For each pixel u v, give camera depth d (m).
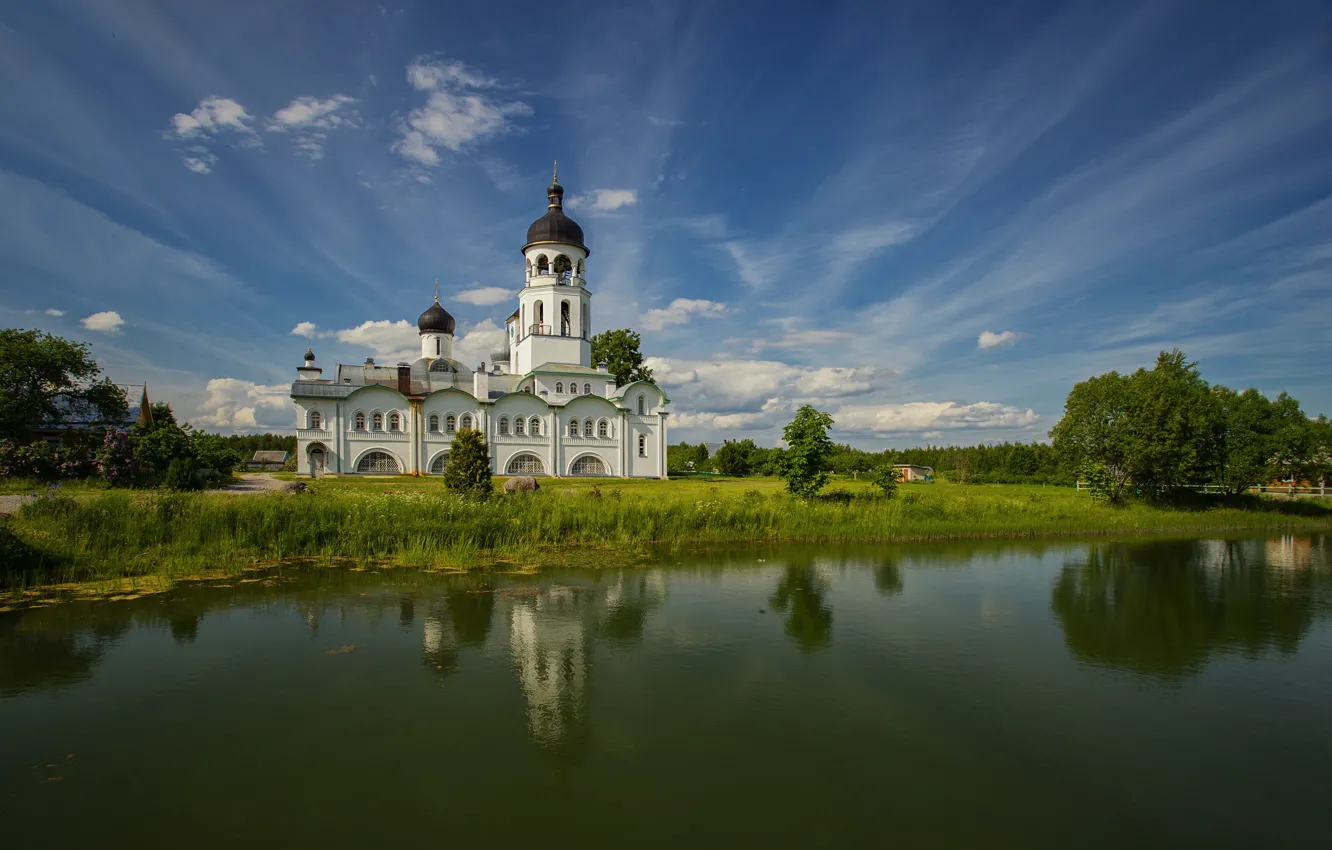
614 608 15.29
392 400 67.56
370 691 10.31
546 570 19.25
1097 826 7.19
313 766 8.05
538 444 72.44
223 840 6.63
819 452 31.28
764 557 22.17
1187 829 7.21
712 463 122.56
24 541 17.12
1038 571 21.03
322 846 6.54
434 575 18.20
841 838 6.80
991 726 9.60
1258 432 41.34
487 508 23.36
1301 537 31.56
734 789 7.69
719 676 11.20
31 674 10.87
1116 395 38.44
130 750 8.40
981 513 31.08
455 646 12.45
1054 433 41.16
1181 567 22.41
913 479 95.50
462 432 30.20
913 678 11.38
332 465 65.25
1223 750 9.08
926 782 7.99
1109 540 28.91
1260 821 7.39
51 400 51.03
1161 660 12.66
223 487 42.91
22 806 7.17
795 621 14.58
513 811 7.16
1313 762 8.78
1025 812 7.42
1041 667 12.11
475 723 9.26
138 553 18.67
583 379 77.06
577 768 8.08
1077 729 9.59
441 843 6.59
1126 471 38.81
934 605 16.30
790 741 8.92
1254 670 12.21
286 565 19.08
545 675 11.09
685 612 15.10
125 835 6.70
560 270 80.06
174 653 11.88
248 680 10.70
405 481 55.00
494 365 95.69
